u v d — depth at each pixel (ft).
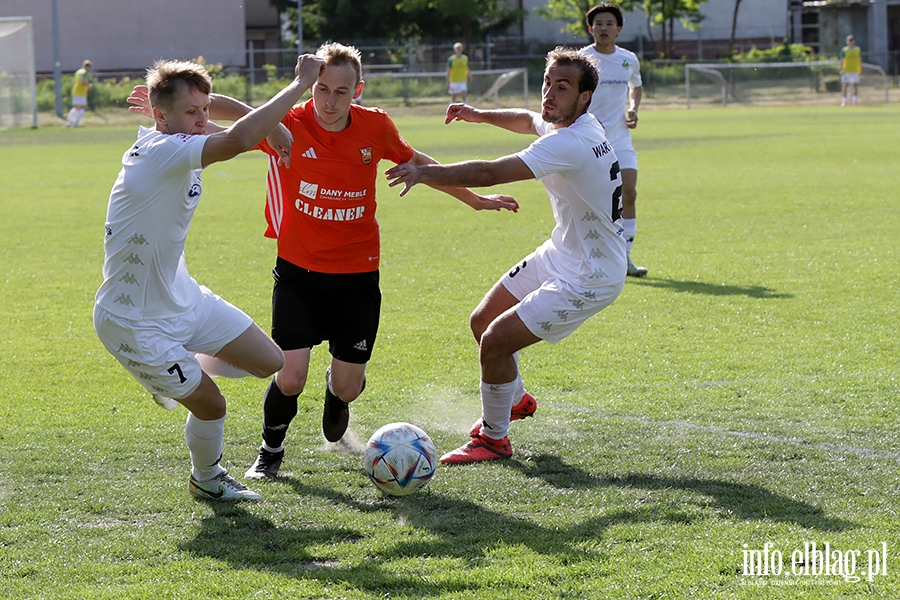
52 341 38.78
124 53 245.24
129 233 20.84
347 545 20.31
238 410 30.14
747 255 54.65
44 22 243.40
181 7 244.22
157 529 21.35
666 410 29.35
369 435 27.86
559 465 25.11
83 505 22.71
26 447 26.76
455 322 40.91
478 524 21.30
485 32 268.62
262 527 21.45
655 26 290.15
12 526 21.52
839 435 26.81
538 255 27.12
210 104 24.62
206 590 18.30
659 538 20.26
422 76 222.28
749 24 288.30
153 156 20.52
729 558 19.20
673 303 43.57
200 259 55.62
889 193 77.66
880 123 156.04
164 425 28.76
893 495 22.50
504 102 221.66
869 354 34.88
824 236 59.82
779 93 231.91
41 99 208.33
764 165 101.35
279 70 232.53
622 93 50.21
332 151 24.62
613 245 25.64
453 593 18.02
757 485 23.32
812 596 17.65
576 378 32.89
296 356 24.76
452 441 27.37
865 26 267.80
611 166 25.30
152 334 21.31
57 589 18.48
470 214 73.26
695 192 82.07
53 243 62.23
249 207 79.05
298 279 25.39
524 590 18.06
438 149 120.88
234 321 22.66
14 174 105.19
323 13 265.54
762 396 30.42
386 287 47.80
